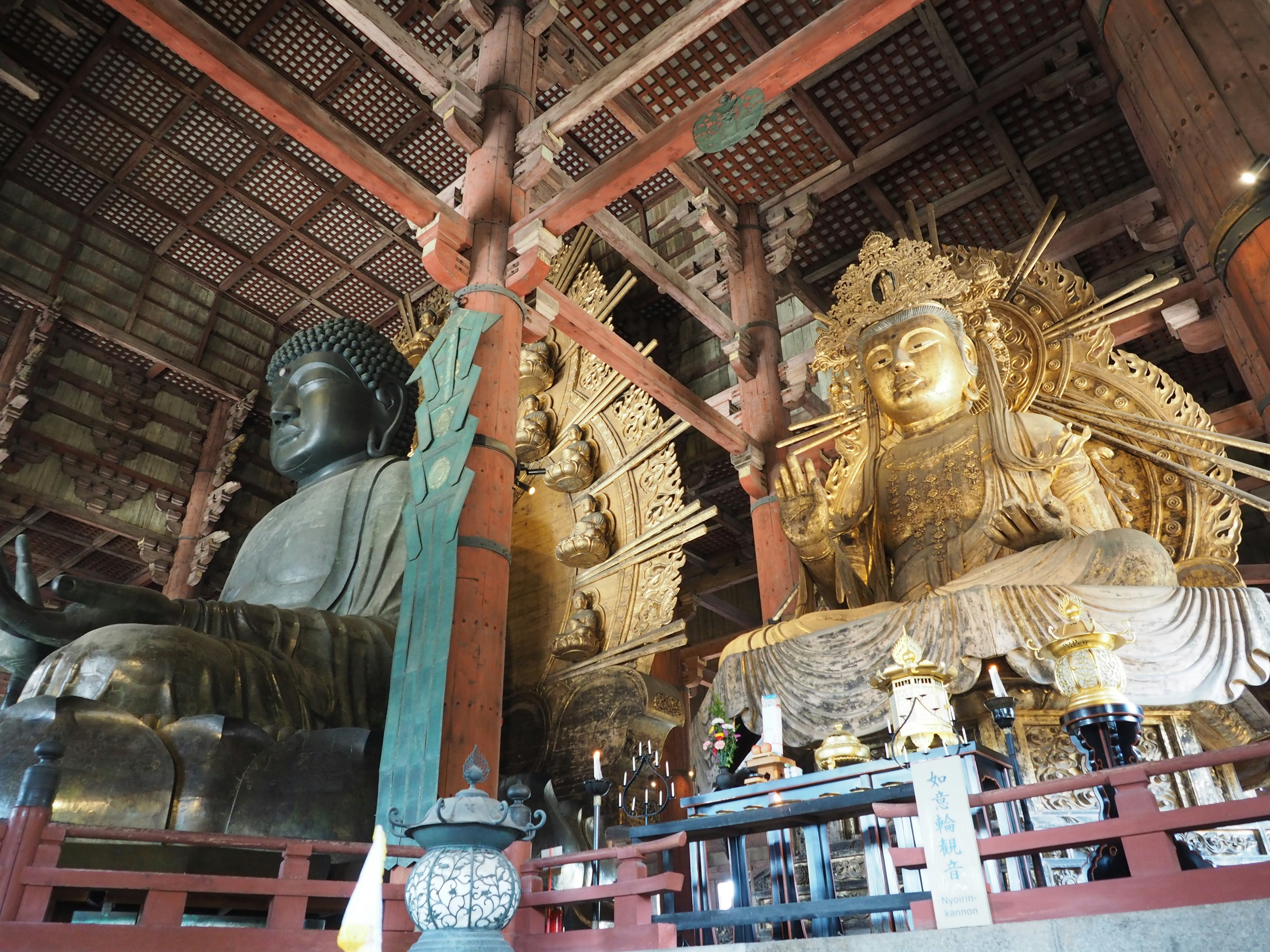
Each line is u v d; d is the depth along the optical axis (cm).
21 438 1167
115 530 1241
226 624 675
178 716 576
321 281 1320
